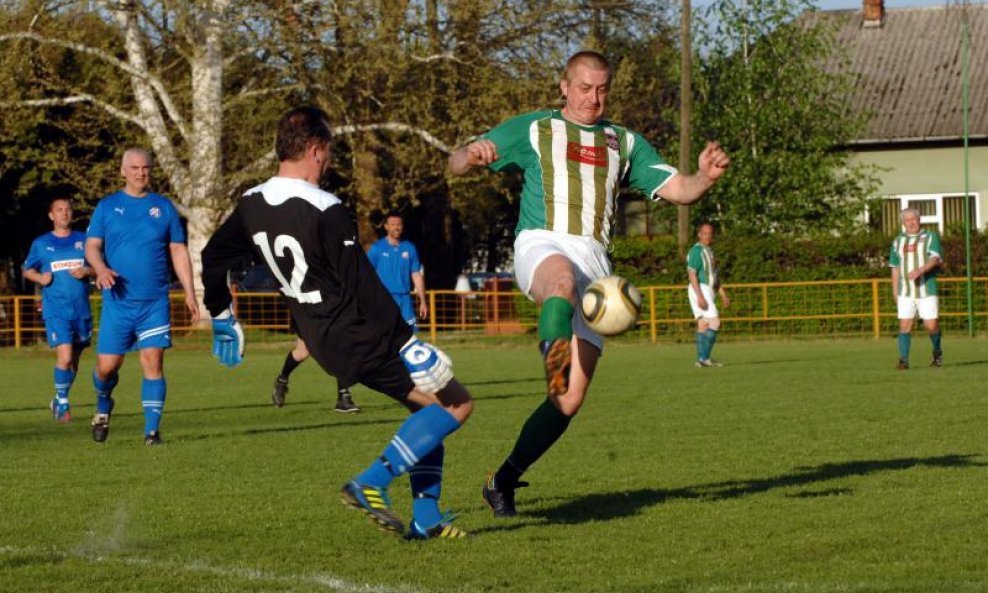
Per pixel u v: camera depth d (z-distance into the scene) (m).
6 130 40.62
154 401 13.80
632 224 53.62
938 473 10.52
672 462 11.55
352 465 11.89
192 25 39.12
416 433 7.40
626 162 8.76
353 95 41.47
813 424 14.55
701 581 6.69
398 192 42.56
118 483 10.77
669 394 19.17
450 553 7.53
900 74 53.22
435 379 7.38
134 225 13.46
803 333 38.25
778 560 7.20
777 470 10.89
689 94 42.44
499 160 8.66
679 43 47.91
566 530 8.22
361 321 7.43
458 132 41.84
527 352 35.56
